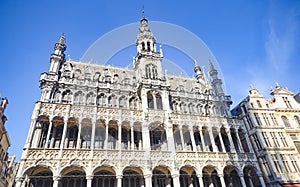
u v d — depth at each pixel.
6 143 28.45
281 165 32.44
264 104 39.16
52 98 26.94
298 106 40.84
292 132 37.25
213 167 27.33
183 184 27.75
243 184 27.47
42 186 22.22
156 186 25.89
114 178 24.80
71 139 25.69
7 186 34.81
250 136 36.53
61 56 31.39
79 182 23.53
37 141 23.55
